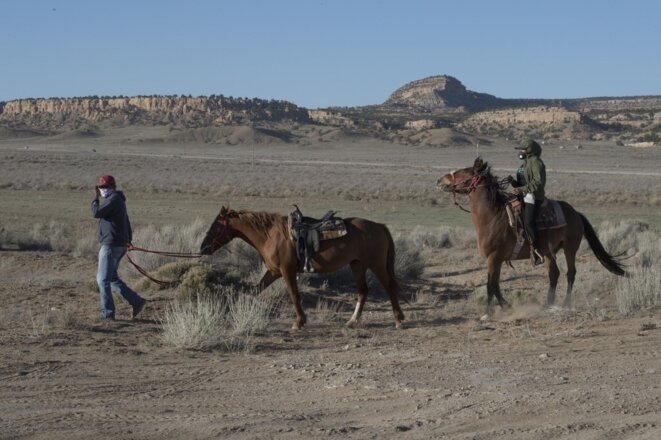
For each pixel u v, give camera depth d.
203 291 14.55
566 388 8.24
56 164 99.88
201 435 6.67
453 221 41.03
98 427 6.89
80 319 13.01
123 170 92.38
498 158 170.25
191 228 25.11
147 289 16.14
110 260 13.01
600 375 8.83
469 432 6.77
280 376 9.16
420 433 6.75
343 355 10.51
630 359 9.67
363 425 7.04
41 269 20.75
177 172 91.19
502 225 14.16
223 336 11.75
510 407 7.48
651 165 143.12
